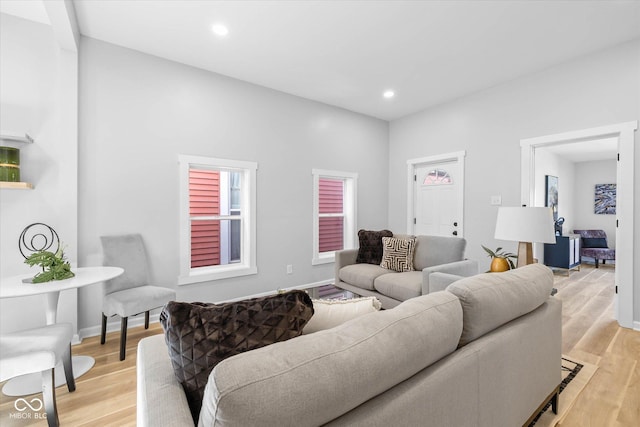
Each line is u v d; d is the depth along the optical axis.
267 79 3.65
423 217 4.82
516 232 2.02
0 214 2.40
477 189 4.01
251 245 3.75
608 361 2.23
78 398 1.84
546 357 1.49
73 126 2.61
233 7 2.37
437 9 2.39
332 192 4.82
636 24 2.58
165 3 2.31
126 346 2.53
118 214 2.88
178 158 3.22
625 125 2.86
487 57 3.13
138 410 0.87
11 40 2.43
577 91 3.15
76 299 2.60
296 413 0.62
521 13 2.44
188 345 0.84
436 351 0.94
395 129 5.17
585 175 6.93
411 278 2.81
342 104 4.49
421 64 3.29
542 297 1.46
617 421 1.61
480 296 1.14
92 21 2.52
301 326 0.97
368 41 2.84
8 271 2.41
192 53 3.05
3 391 1.90
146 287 2.68
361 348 0.77
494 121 3.84
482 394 1.07
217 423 0.57
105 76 2.82
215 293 3.49
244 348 0.87
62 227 2.57
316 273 4.39
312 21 2.54
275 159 3.96
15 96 2.44
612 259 5.78
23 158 2.46
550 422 1.60
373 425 0.73
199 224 3.61
